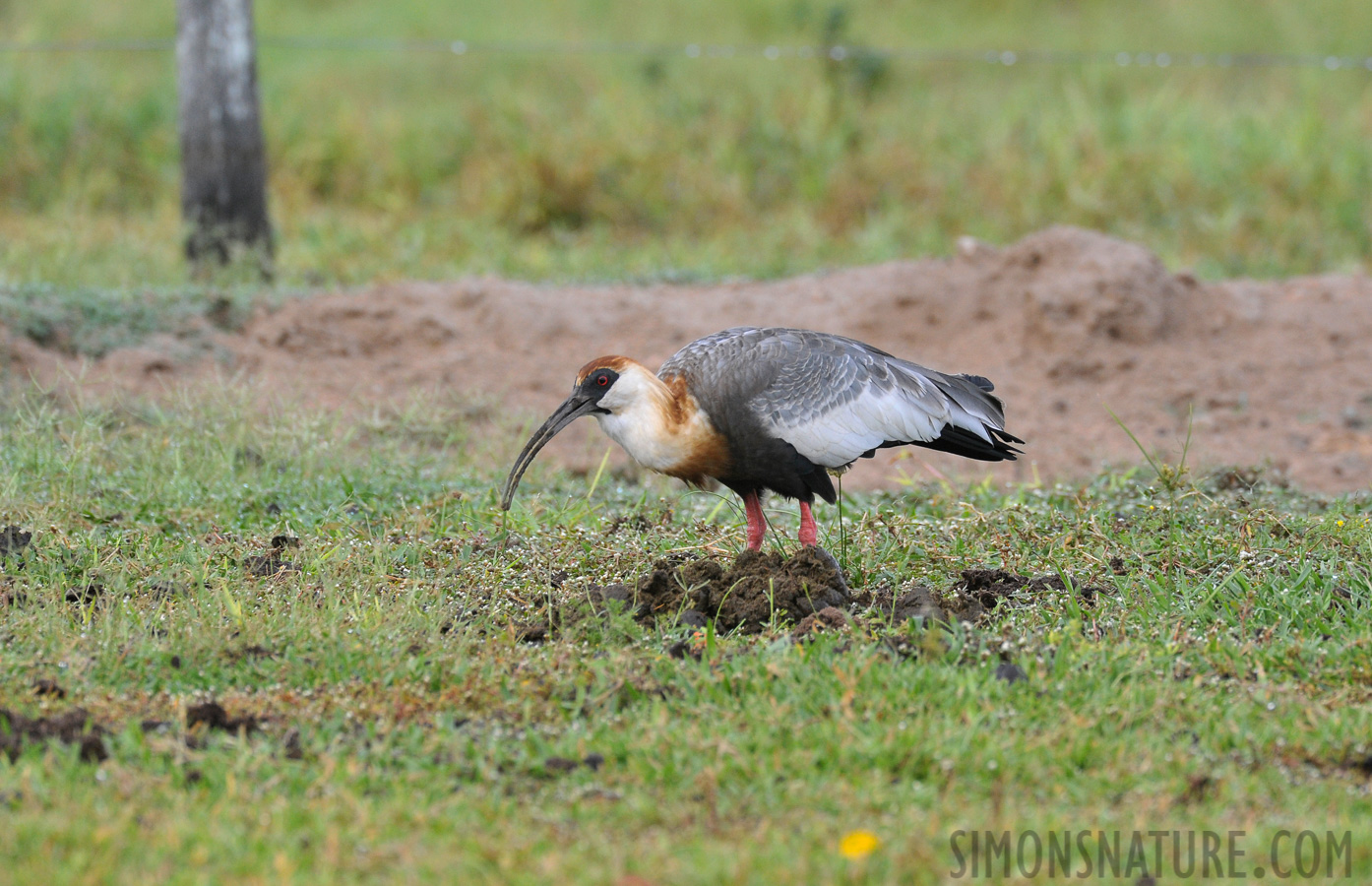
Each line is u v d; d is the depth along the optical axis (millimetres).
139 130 25688
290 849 5777
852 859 5645
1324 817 6203
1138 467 13367
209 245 18578
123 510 10820
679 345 17219
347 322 16719
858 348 9734
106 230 21562
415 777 6516
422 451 13242
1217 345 17062
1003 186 24406
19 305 15078
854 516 11211
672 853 5820
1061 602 9086
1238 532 10414
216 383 13070
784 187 25031
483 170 25156
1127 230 23562
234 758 6625
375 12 37125
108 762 6512
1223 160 24531
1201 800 6434
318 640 8117
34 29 32562
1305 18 35625
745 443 9312
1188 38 35156
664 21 35531
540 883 5539
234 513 10898
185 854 5734
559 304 17719
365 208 25297
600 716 7273
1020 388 16406
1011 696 7461
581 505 11156
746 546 10227
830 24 28516
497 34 34938
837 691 7383
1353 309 17500
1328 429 15328
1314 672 7949
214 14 18203
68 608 8617
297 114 27047
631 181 24484
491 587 9289
